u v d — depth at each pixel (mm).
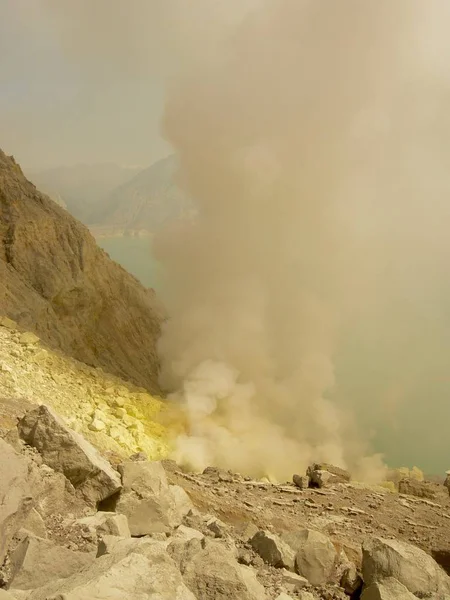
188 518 8391
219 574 5504
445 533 12133
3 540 5352
